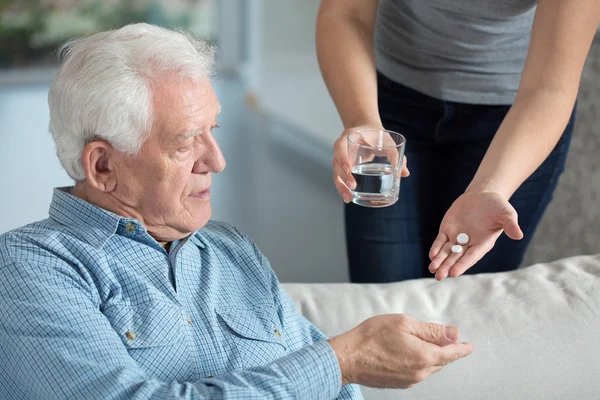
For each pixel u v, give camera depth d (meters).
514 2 1.65
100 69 1.21
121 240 1.29
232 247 1.47
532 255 2.76
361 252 1.97
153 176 1.26
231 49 6.18
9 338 1.15
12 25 5.72
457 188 1.94
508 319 1.49
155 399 1.09
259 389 1.11
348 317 1.52
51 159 4.49
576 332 1.46
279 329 1.40
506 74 1.81
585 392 1.42
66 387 1.10
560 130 1.48
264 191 4.21
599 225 2.55
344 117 1.71
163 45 1.24
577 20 1.46
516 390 1.42
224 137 5.02
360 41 1.77
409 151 1.92
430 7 1.74
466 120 1.87
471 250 1.33
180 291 1.32
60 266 1.22
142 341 1.24
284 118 5.00
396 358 1.17
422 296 1.56
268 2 4.84
